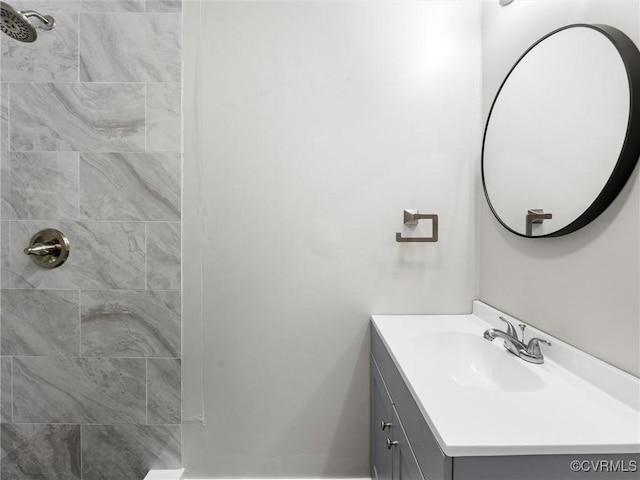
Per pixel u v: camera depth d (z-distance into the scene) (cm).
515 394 93
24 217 161
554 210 113
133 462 166
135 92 161
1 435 163
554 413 84
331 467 170
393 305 168
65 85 160
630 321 90
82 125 161
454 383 99
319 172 166
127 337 164
